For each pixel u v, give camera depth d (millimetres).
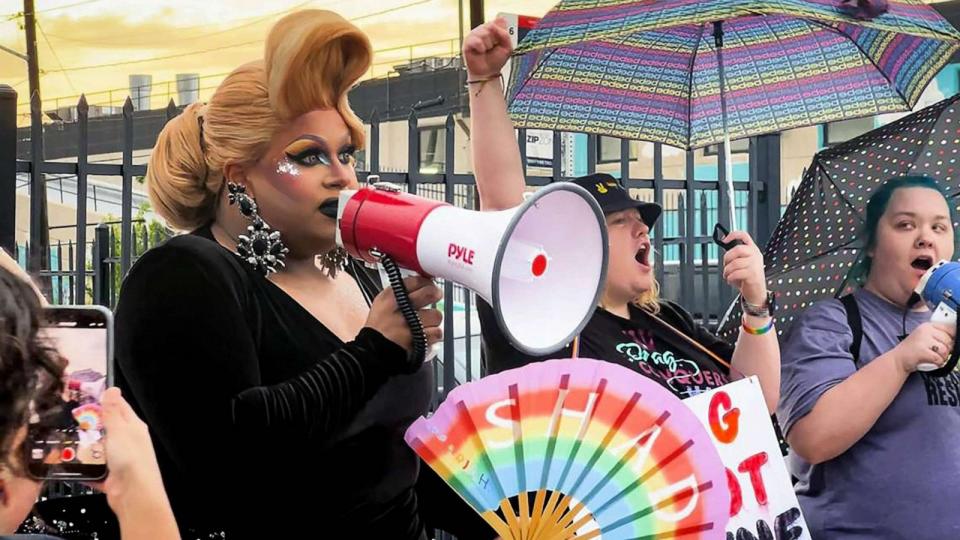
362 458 1941
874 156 2977
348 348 1842
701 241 5246
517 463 1877
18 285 1164
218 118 1910
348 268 2182
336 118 1949
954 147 2961
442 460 1863
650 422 1911
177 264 1807
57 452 1328
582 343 2375
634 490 1893
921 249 2805
